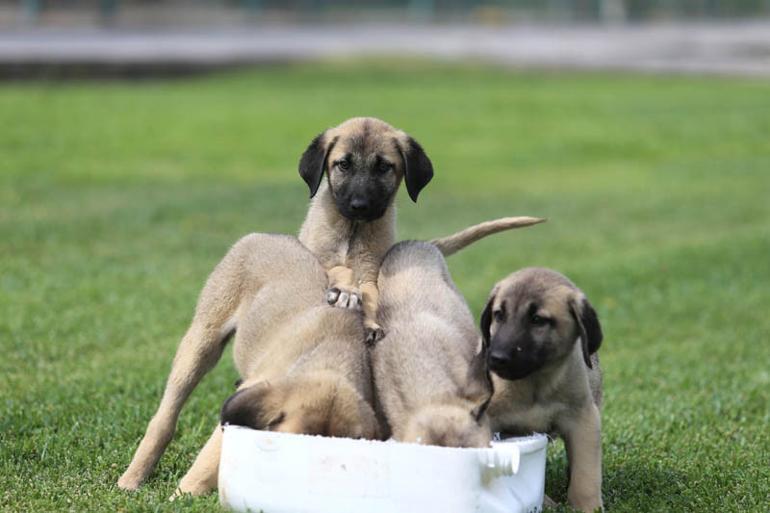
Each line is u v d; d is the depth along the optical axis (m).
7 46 46.09
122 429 9.25
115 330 12.73
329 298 8.05
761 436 9.87
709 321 14.59
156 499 7.51
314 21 66.19
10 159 26.41
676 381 11.70
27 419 9.46
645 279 16.92
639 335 13.90
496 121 35.62
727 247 19.03
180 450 8.85
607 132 34.12
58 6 56.88
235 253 8.48
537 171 28.33
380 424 7.41
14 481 8.02
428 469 6.46
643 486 8.39
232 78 44.78
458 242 9.77
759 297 15.85
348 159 9.58
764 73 50.34
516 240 20.11
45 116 33.00
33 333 12.37
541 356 7.51
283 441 6.62
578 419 7.77
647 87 45.50
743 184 26.92
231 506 6.86
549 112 37.81
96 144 29.08
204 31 58.44
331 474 6.54
